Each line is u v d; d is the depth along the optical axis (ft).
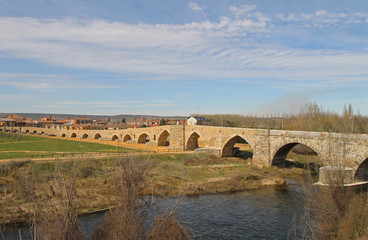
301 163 236.02
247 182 173.06
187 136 295.28
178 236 75.36
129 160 81.66
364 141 148.66
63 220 68.33
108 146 301.84
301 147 290.97
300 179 186.19
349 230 84.64
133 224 69.21
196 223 111.55
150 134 345.51
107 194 133.08
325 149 167.12
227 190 159.43
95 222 109.09
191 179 176.65
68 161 182.29
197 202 137.80
